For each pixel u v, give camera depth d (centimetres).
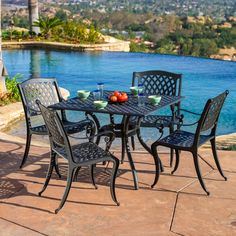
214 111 432
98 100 483
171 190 446
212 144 471
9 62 1750
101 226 372
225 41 2912
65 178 479
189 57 1888
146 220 382
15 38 2258
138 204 414
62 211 399
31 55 1931
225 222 379
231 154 555
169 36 3167
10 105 872
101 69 1595
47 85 548
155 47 2944
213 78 1415
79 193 438
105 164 520
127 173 494
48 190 446
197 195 434
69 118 860
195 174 490
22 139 679
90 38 2261
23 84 517
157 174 448
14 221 381
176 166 486
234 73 1503
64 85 1311
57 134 395
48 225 374
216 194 437
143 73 581
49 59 1825
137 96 491
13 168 510
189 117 909
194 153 425
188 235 357
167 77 568
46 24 2280
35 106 533
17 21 2925
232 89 1244
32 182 468
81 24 2372
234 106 1027
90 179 474
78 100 485
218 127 838
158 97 459
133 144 589
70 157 390
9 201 420
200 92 1202
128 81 1378
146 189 448
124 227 371
